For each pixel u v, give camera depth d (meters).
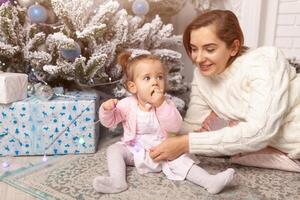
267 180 0.91
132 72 0.94
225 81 1.03
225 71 1.02
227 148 0.88
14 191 0.84
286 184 0.89
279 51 0.97
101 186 0.80
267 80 0.89
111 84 1.27
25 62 1.17
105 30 1.13
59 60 1.09
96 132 1.12
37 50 1.11
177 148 0.89
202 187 0.85
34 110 1.02
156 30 1.29
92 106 1.04
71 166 0.98
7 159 1.04
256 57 0.97
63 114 1.04
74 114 1.04
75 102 1.03
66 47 1.03
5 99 0.98
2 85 0.97
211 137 0.88
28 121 1.03
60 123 1.04
